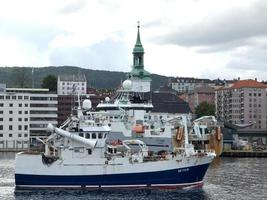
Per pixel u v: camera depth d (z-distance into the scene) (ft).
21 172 298.35
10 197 274.16
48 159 299.58
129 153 305.73
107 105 370.12
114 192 291.79
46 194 284.00
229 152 634.02
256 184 331.77
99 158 300.40
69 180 299.17
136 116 367.66
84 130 308.81
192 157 307.17
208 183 334.44
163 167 303.68
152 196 279.90
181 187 307.17
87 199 269.64
